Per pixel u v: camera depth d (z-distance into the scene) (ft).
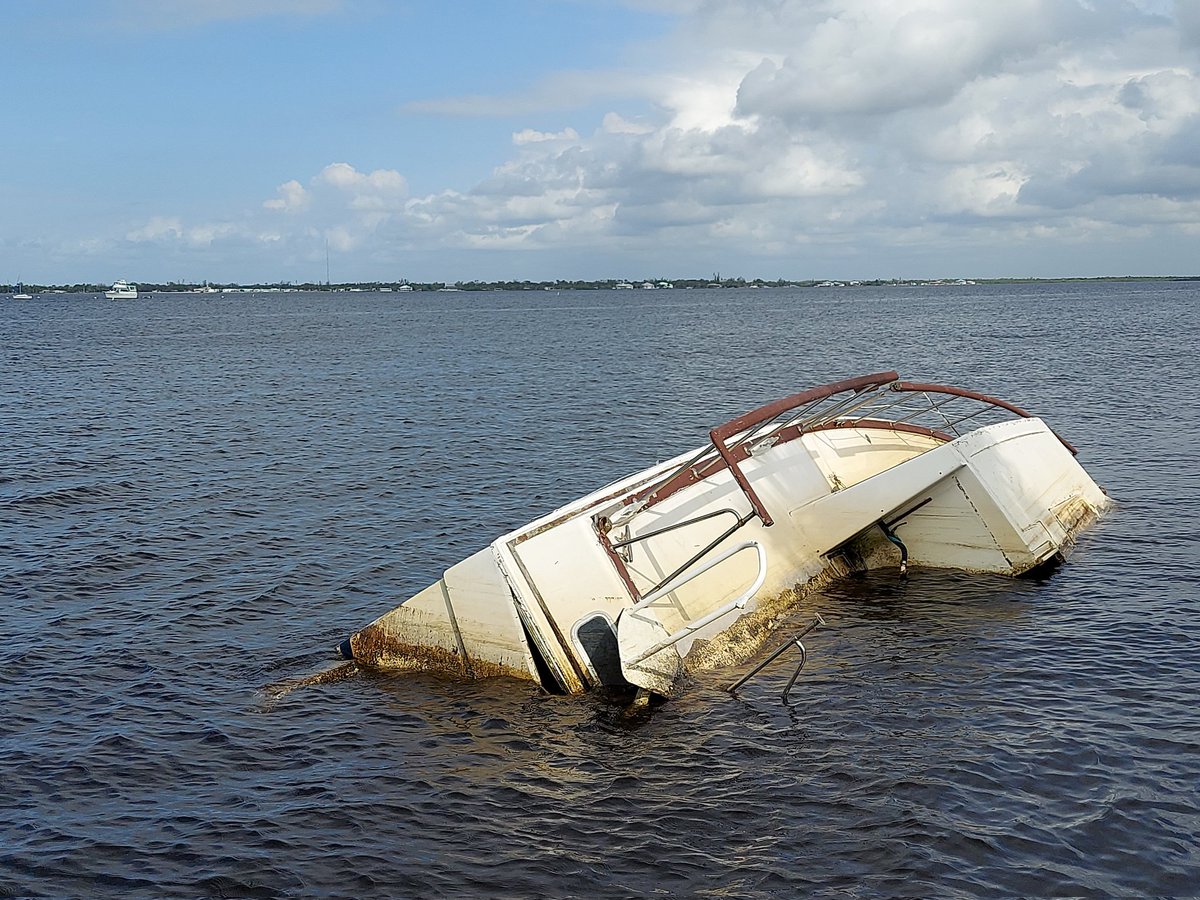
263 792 32.48
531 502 72.90
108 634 46.88
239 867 28.37
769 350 223.30
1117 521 62.18
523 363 194.80
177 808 31.58
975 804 30.42
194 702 39.52
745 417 45.62
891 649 43.32
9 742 35.96
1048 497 57.00
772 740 35.14
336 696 39.83
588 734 36.04
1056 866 27.32
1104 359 178.29
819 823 29.81
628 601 40.42
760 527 49.29
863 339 258.16
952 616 47.06
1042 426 62.59
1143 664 40.42
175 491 76.43
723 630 43.80
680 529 45.29
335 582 54.75
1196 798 30.35
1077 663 40.81
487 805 31.35
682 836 29.43
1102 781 31.45
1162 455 83.82
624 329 337.52
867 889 26.68
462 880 27.55
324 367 187.62
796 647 44.16
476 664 40.98
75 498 73.87
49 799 32.14
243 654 44.57
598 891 26.99
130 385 152.76
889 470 50.80
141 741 36.11
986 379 149.69
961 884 26.71
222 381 159.63
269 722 37.60
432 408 123.85
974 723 35.78
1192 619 45.21
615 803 31.27
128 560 58.44
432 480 80.48
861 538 55.11
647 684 37.63
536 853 28.73
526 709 38.11
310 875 27.96
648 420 112.68
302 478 81.30
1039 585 50.80
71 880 27.89
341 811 31.17
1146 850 27.89
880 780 32.01
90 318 470.80
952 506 52.75
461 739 35.88
